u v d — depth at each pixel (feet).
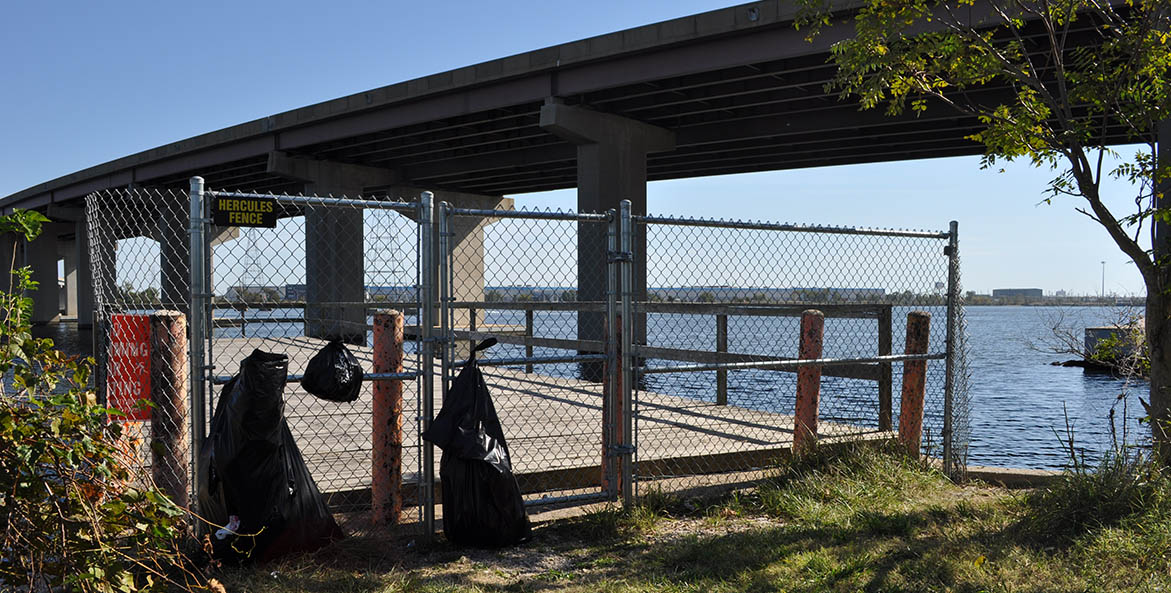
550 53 87.35
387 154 130.41
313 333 54.90
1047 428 53.42
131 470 11.12
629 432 18.60
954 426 22.40
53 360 10.18
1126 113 21.45
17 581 9.96
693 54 78.07
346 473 19.11
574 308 36.40
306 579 13.67
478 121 102.99
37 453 9.52
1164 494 15.98
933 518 17.61
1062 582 13.20
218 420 14.10
